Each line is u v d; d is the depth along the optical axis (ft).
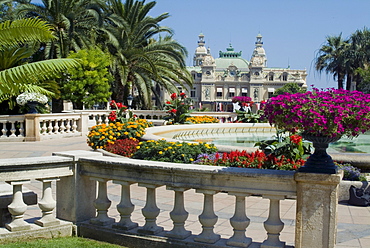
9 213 14.98
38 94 52.16
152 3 90.48
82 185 14.89
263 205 20.42
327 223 10.76
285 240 14.67
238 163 23.94
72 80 81.97
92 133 38.78
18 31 33.47
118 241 13.88
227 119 82.28
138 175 13.52
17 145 47.67
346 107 10.55
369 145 40.83
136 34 90.99
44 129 54.60
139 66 88.28
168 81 94.43
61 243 13.56
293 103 11.07
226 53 528.22
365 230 16.20
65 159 14.37
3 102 63.98
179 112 65.77
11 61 59.21
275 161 23.03
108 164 13.91
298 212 11.08
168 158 27.86
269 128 58.08
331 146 39.91
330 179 10.55
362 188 21.36
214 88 431.02
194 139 48.19
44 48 82.79
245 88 432.25
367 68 148.15
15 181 13.62
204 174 12.32
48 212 14.44
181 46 92.94
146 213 13.48
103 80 84.69
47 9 76.13
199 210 19.36
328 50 155.63
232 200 21.71
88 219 15.12
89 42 82.53
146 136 37.32
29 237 13.94
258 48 566.36
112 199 21.72
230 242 12.27
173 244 12.93
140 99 96.84
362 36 151.43
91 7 77.05
